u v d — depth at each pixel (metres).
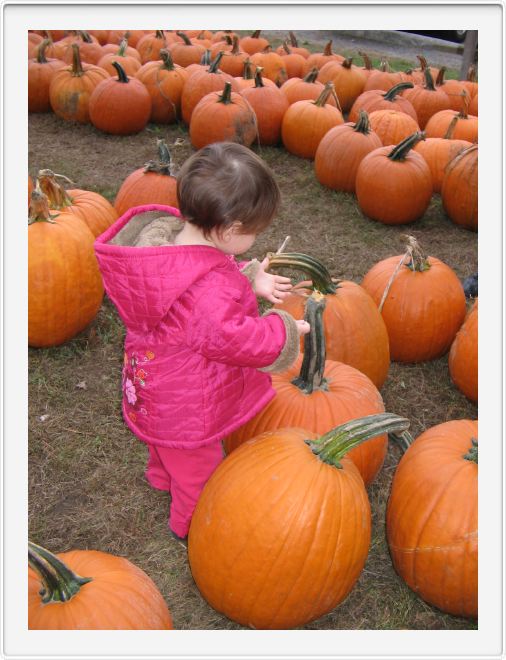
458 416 3.75
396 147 5.59
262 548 2.21
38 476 3.25
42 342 3.98
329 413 2.71
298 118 7.04
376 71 9.03
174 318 2.38
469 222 5.81
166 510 3.11
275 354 2.44
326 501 2.21
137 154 7.23
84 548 2.91
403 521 2.53
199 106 6.95
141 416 2.61
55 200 4.26
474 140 6.81
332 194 6.37
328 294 3.39
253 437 2.56
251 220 2.32
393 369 4.05
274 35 14.38
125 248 2.33
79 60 7.70
